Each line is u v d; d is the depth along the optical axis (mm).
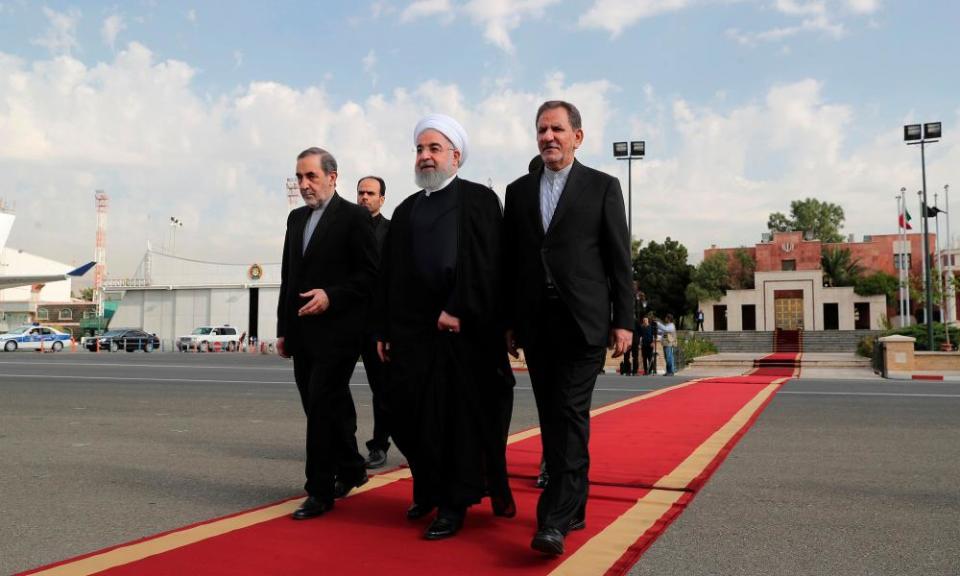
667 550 3033
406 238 3461
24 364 21078
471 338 3301
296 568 2744
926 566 2844
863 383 13617
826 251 50000
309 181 3811
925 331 26453
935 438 6254
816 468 4871
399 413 3361
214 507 3840
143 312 52250
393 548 3006
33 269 76500
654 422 7195
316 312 3592
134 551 2961
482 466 3312
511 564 2793
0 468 5004
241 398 10359
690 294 48812
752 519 3545
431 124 3465
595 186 3318
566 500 2990
